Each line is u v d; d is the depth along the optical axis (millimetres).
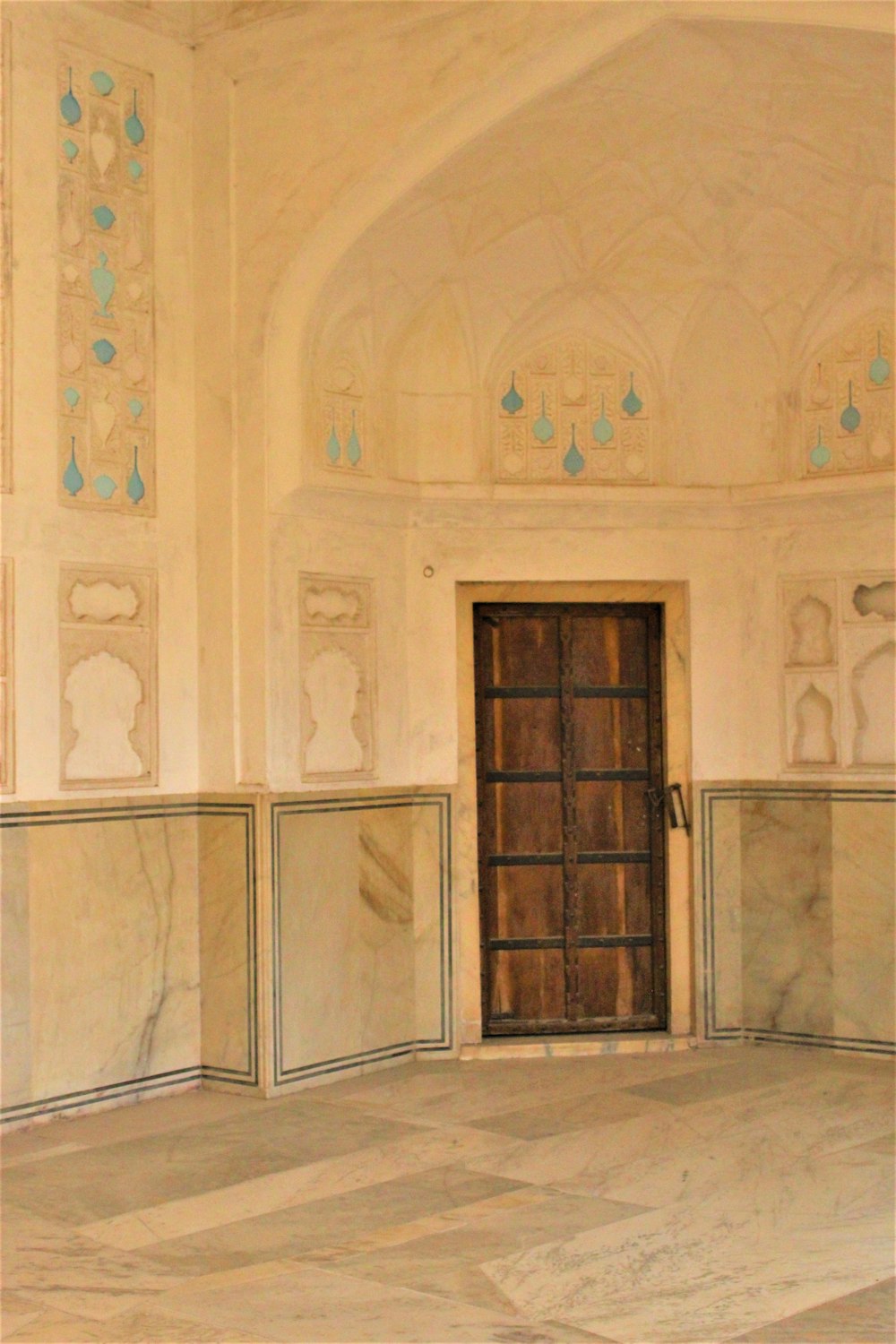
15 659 6098
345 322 6977
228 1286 4344
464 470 7465
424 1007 7336
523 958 7617
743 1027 7543
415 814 7352
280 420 6680
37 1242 4742
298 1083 6695
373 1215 4953
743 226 7184
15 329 6160
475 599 7512
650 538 7508
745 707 7551
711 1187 5207
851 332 7289
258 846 6594
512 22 6223
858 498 7199
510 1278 4367
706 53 6195
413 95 6434
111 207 6562
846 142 6609
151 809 6602
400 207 6605
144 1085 6535
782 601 7461
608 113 6566
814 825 7348
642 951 7684
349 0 6492
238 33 6754
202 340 6840
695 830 7520
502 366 7488
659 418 7555
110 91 6570
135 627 6586
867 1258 4504
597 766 7684
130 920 6500
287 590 6742
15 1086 6031
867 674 7238
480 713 7613
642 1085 6723
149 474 6668
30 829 6113
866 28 5727
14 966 6039
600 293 7402
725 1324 4012
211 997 6742
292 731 6746
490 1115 6242
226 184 6793
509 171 6773
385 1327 4027
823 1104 6340
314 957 6793
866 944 7203
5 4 6148
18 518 6133
